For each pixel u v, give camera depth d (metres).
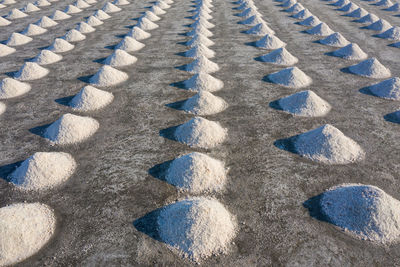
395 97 7.74
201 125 6.31
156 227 4.33
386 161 5.54
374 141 6.13
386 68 9.76
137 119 7.14
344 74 9.45
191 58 10.99
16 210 4.40
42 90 8.73
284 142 6.17
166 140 6.34
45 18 15.77
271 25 15.22
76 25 15.73
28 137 6.56
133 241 4.11
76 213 4.59
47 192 5.02
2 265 3.84
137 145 6.19
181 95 8.27
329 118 7.00
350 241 4.03
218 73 9.67
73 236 4.21
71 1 21.75
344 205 4.41
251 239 4.09
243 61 10.66
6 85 8.46
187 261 3.82
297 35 13.56
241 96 8.15
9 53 11.82
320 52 11.44
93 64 10.62
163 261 3.83
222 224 4.15
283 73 8.98
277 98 7.99
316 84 8.76
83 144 6.25
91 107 7.62
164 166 5.56
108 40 13.27
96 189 5.05
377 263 3.74
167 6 19.75
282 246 3.98
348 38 12.95
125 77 9.44
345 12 17.58
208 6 19.56
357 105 7.55
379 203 4.18
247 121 6.96
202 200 4.54
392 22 15.34
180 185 5.05
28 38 13.48
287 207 4.60
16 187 5.13
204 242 3.94
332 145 5.67
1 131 6.80
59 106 7.82
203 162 5.18
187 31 14.41
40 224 4.33
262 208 4.60
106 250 3.99
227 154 5.85
